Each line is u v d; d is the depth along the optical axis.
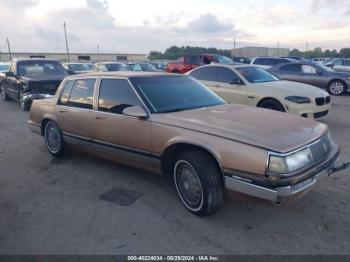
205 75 8.80
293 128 3.54
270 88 7.55
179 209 3.80
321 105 7.36
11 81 12.17
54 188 4.50
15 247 3.14
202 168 3.40
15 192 4.40
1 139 7.23
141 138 4.05
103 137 4.60
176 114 3.96
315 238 3.17
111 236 3.29
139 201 4.04
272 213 3.65
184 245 3.12
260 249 3.03
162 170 3.96
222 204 3.54
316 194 4.07
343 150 5.88
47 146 5.89
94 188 4.46
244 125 3.54
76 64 23.27
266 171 3.00
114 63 19.27
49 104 5.63
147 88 4.32
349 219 3.49
